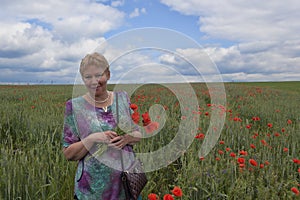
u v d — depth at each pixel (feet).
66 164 12.71
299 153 15.55
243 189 10.09
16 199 9.63
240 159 10.91
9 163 11.23
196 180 10.60
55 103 36.11
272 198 9.71
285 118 27.07
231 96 49.93
